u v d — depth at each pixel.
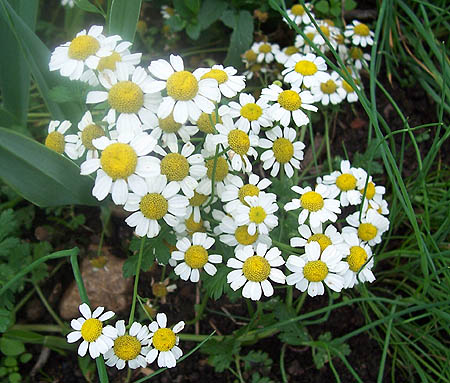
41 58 0.22
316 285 0.18
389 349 0.26
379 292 0.27
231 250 0.21
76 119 0.24
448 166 0.31
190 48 0.34
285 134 0.21
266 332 0.25
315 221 0.19
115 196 0.16
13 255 0.23
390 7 0.29
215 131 0.19
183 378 0.25
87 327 0.17
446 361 0.23
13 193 0.27
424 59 0.31
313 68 0.22
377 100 0.33
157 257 0.19
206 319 0.26
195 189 0.19
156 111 0.17
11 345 0.24
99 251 0.26
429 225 0.26
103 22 0.34
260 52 0.29
